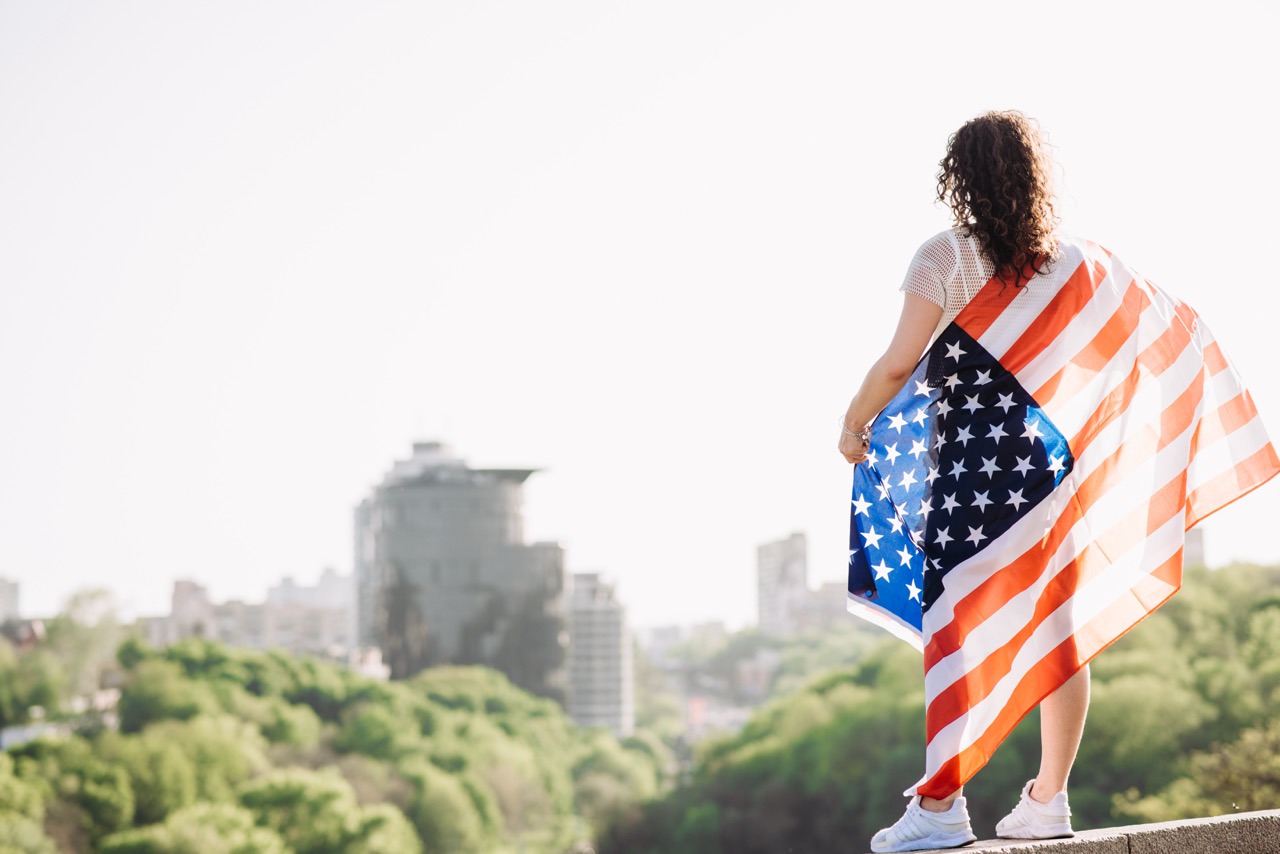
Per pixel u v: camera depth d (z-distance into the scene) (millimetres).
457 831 102938
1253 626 67938
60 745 91312
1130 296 4086
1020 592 3832
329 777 97250
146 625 155500
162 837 82562
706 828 86812
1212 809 53562
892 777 79625
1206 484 4262
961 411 3922
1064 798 3900
